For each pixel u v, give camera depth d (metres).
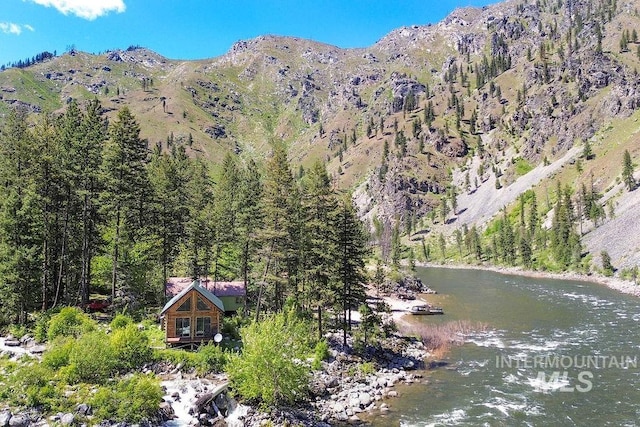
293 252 51.94
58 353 32.19
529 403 34.69
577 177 196.75
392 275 98.38
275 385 31.52
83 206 51.50
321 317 49.81
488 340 54.44
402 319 67.88
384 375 40.97
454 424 31.05
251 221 55.16
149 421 27.47
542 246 164.25
